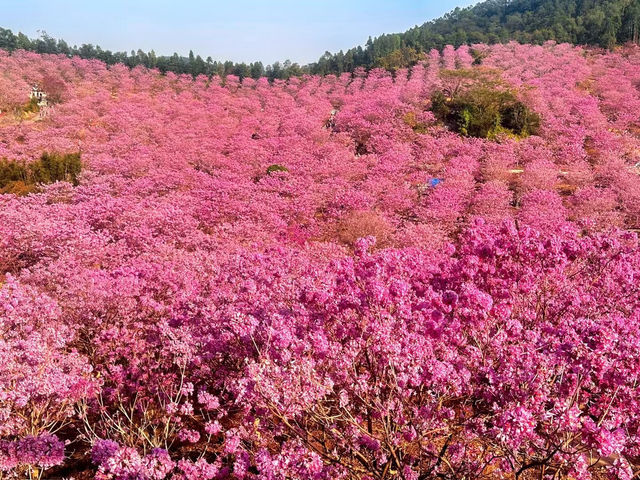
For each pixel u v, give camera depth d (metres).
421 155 36.44
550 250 6.88
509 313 5.50
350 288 5.75
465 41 123.12
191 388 6.34
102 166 34.91
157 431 6.66
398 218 23.03
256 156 38.28
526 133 42.75
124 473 3.79
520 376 4.00
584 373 4.18
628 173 28.52
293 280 8.09
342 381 4.86
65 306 9.09
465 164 32.34
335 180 28.98
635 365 4.09
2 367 5.82
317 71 123.56
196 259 13.77
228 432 5.20
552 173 28.95
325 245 15.78
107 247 16.89
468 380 4.79
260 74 120.81
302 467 3.97
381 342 4.59
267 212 22.11
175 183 31.05
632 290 7.26
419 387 5.21
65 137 45.59
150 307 9.05
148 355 7.78
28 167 33.06
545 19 137.38
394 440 4.57
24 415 6.13
